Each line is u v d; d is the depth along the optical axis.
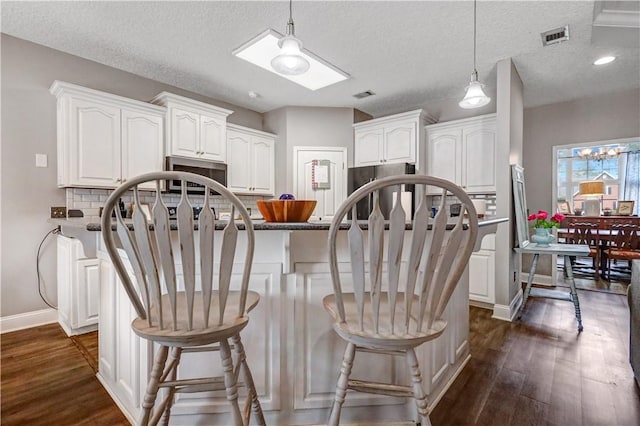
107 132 2.81
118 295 1.58
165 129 3.23
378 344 1.01
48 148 2.74
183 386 1.12
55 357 2.12
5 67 2.54
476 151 3.61
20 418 1.50
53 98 2.77
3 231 2.55
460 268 1.07
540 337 2.46
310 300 1.43
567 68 3.18
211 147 3.59
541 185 4.30
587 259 5.87
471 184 3.64
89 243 1.68
